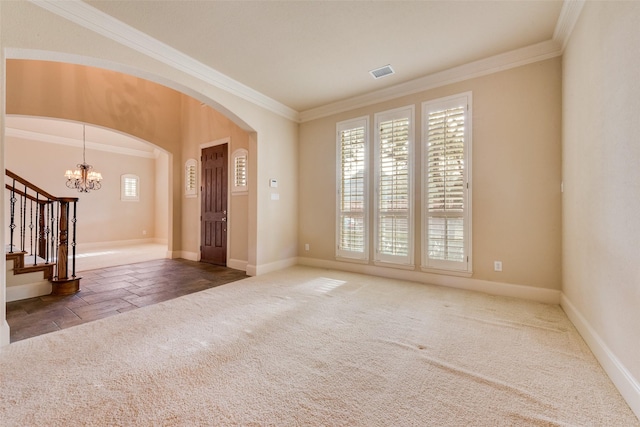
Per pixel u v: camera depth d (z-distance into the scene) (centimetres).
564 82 273
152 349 200
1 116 201
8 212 616
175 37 276
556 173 288
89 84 453
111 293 337
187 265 509
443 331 230
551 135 290
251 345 207
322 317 260
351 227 436
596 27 192
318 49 297
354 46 292
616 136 163
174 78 304
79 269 473
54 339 215
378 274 411
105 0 225
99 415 136
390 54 307
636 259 142
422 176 366
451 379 166
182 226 594
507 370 175
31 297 319
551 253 292
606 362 172
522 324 242
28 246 634
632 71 146
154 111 548
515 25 257
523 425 130
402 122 385
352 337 220
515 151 309
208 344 208
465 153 336
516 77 307
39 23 215
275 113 450
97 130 676
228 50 299
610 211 171
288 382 163
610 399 148
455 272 347
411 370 175
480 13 241
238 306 289
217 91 353
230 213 498
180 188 595
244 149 480
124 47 262
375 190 410
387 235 399
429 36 275
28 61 393
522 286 307
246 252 471
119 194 808
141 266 501
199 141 559
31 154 655
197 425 130
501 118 316
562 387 158
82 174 646
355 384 161
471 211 334
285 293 332
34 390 154
